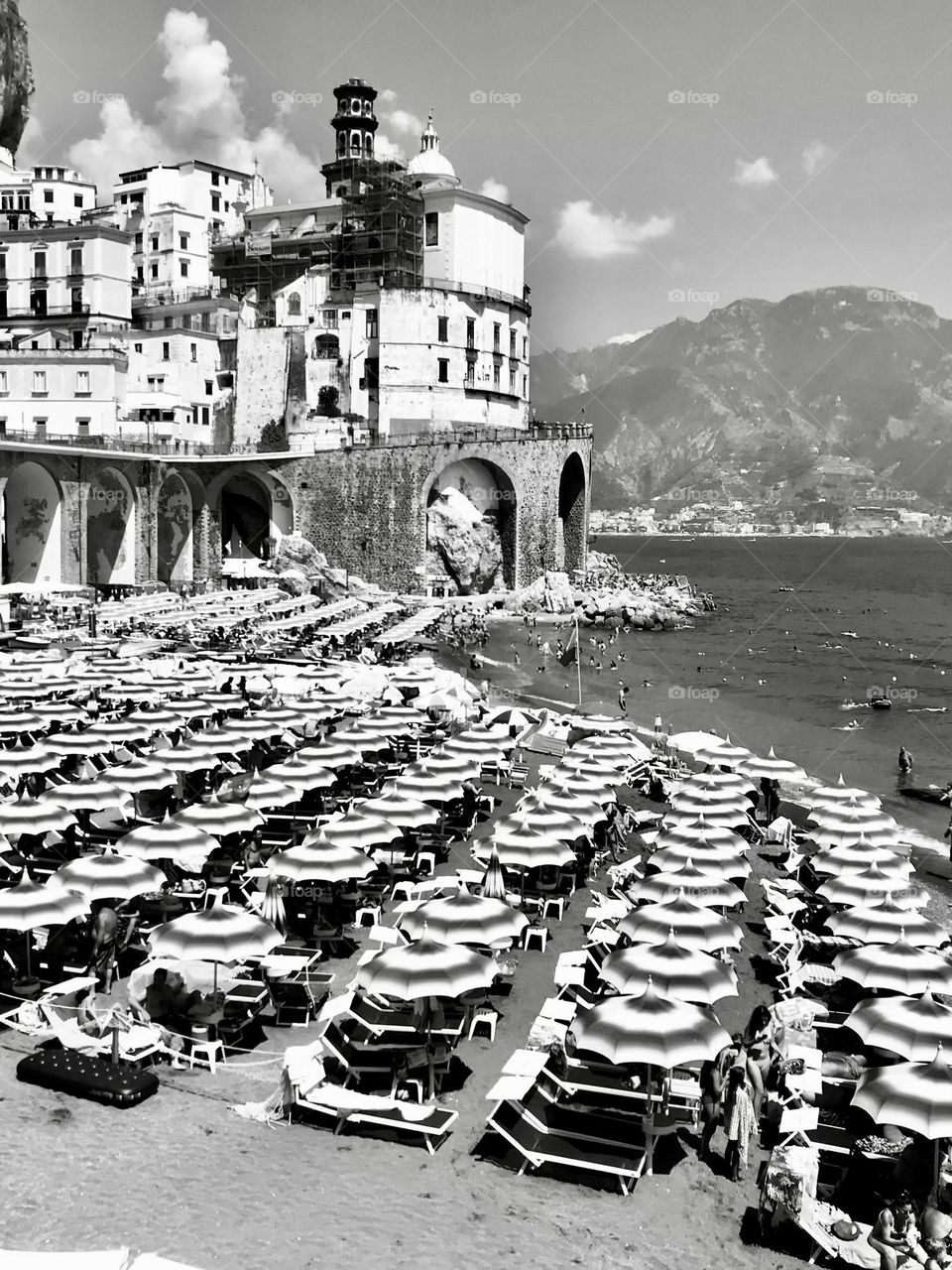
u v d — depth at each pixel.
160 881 21.98
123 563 95.00
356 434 108.44
